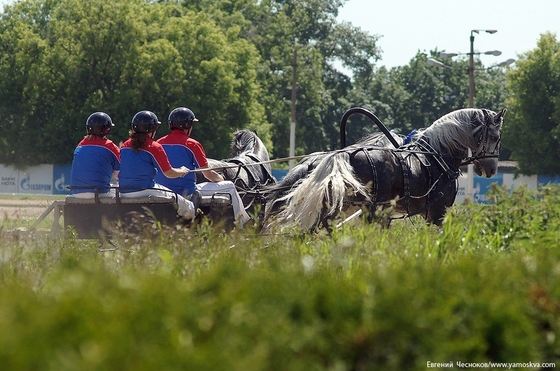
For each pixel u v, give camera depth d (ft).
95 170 86.74
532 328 41.93
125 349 31.37
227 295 40.47
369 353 37.27
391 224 98.58
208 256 60.34
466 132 106.73
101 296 39.73
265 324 36.91
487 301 41.65
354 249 61.41
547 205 75.36
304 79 615.57
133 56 449.48
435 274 47.50
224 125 461.37
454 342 38.34
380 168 91.71
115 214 83.71
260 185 103.91
